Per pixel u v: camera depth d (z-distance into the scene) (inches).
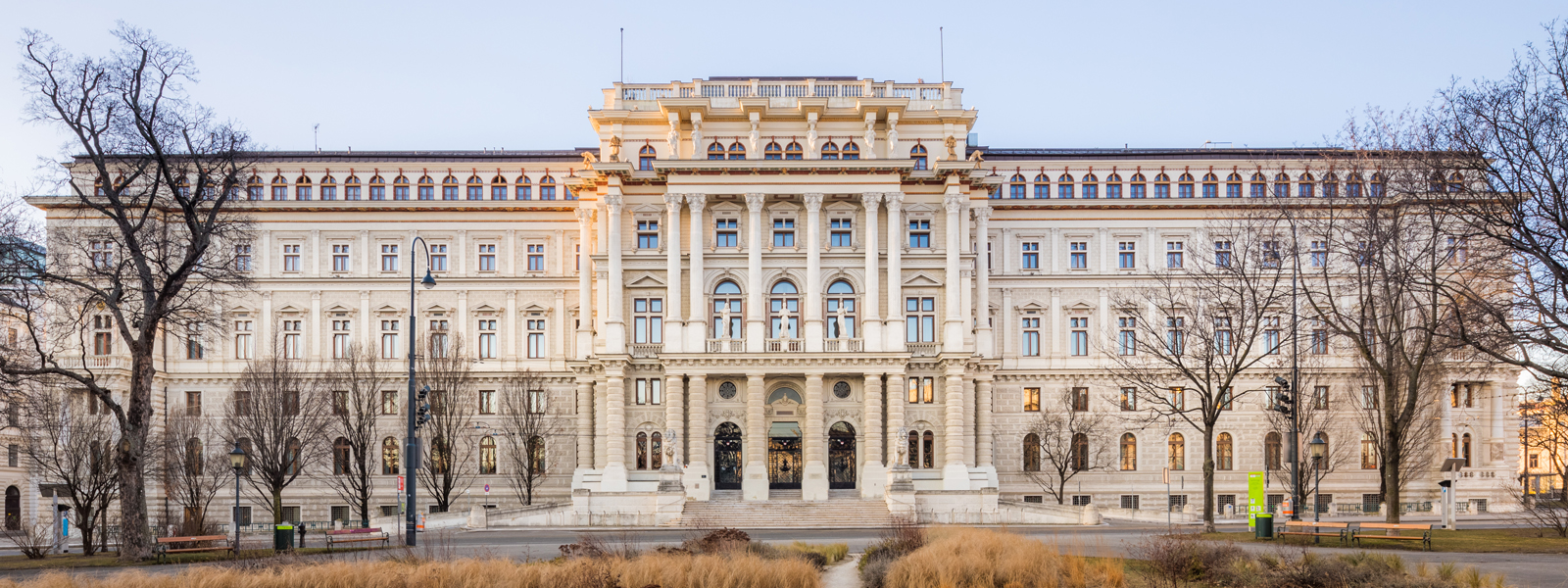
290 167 3617.1
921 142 3363.7
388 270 3602.4
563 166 3629.4
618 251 3238.2
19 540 2797.7
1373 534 1929.1
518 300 3585.1
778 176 3221.0
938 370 3228.3
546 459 3511.3
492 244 3612.2
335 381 3275.1
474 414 3528.5
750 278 3186.5
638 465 3225.9
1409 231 2197.3
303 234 3587.6
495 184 3631.9
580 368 3319.4
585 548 1512.1
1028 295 3599.9
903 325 3169.3
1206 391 2480.3
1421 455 3316.9
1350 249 2247.8
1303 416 3166.8
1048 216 3612.2
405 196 3624.5
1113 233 3612.2
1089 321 3585.1
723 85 3363.7
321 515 3452.3
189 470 3134.8
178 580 1280.8
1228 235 3233.3
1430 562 1459.2
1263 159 3590.1
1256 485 2310.5
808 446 3122.5
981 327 3351.4
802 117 3336.6
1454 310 1975.9
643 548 1674.5
